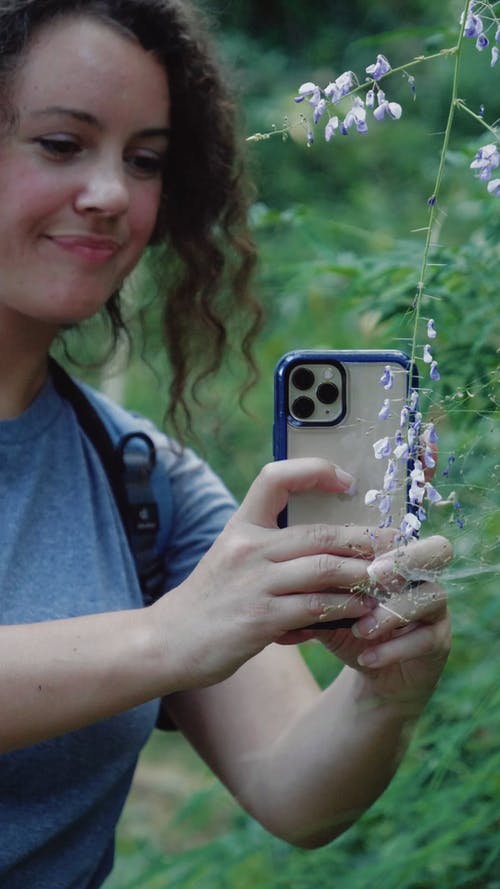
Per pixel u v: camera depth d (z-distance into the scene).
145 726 1.54
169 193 1.75
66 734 1.44
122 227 1.43
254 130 4.84
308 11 5.59
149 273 1.91
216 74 1.65
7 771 1.41
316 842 1.58
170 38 1.44
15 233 1.40
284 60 5.27
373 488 1.25
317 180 4.87
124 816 3.13
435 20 4.98
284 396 1.26
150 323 1.98
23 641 1.24
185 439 1.83
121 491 1.62
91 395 1.69
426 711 1.94
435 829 1.83
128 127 1.40
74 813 1.48
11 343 1.50
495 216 1.73
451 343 1.73
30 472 1.50
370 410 1.26
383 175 4.84
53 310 1.44
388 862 1.75
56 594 1.46
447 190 3.06
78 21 1.36
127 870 2.80
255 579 1.19
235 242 1.83
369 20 5.42
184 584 1.23
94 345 2.12
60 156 1.38
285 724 1.59
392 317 1.81
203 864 2.12
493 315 1.68
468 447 1.44
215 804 2.55
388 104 1.13
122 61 1.38
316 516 1.25
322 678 2.40
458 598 1.90
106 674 1.22
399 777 1.90
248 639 1.19
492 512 1.29
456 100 1.14
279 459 1.26
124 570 1.57
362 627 1.21
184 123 1.64
